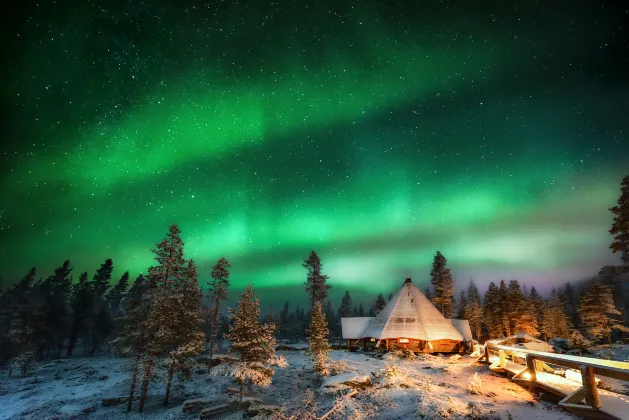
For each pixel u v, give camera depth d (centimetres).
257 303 2106
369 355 3666
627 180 3231
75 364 4297
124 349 2512
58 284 6862
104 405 2408
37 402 2647
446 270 6556
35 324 4891
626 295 6309
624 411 967
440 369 2248
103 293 7231
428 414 1237
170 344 2458
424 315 4138
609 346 3612
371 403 1519
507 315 5812
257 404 1895
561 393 1155
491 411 1157
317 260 5806
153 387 2766
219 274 4128
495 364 1919
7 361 4612
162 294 2450
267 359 1991
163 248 2547
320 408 1605
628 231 3172
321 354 2600
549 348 2858
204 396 2434
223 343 5331
